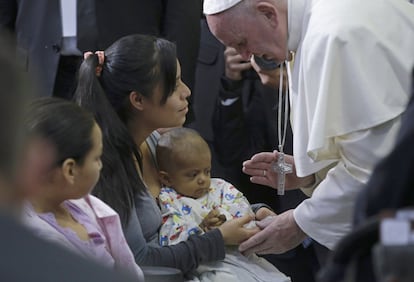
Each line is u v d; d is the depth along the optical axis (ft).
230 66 22.20
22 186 6.18
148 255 15.48
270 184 18.16
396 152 7.34
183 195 16.72
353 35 15.69
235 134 22.30
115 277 6.09
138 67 15.99
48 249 5.96
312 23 16.16
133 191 15.62
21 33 21.72
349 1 16.17
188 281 15.87
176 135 16.83
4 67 6.02
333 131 15.57
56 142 12.51
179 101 16.40
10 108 5.99
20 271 5.79
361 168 15.69
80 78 16.08
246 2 16.63
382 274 6.69
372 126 15.47
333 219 16.06
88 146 12.76
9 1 22.04
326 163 16.29
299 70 16.52
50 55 21.50
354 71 15.53
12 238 5.86
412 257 6.59
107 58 16.24
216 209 16.70
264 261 16.85
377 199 7.38
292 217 16.33
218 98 22.36
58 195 12.88
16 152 6.04
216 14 16.97
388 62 15.64
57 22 21.44
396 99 15.52
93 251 13.28
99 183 15.29
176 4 22.02
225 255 16.16
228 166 22.44
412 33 15.97
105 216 13.88
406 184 7.27
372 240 7.09
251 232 16.43
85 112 12.95
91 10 21.25
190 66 22.13
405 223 6.71
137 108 16.21
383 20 15.94
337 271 7.34
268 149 22.18
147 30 21.74
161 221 16.21
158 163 16.84
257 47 16.97
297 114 16.38
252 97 22.30
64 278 5.90
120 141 15.61
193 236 15.99
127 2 21.54
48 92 21.40
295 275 20.68
